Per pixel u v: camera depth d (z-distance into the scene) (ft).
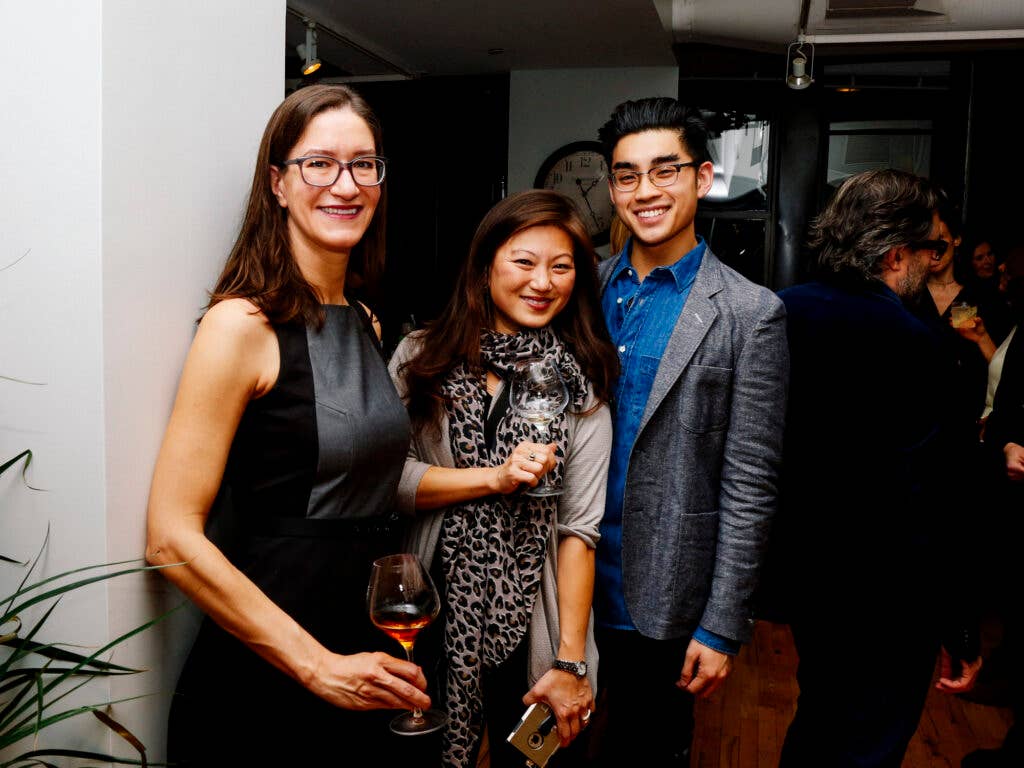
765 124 17.52
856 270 6.16
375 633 4.85
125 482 4.18
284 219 4.68
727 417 6.03
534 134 17.57
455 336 5.55
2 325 4.07
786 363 5.98
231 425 4.28
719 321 5.94
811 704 6.40
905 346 5.89
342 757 4.66
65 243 3.98
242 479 4.52
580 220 5.54
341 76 17.99
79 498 4.07
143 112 4.20
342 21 14.14
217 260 4.93
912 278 6.24
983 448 10.05
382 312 6.04
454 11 13.48
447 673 5.38
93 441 4.03
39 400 4.06
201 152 4.74
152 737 4.48
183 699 4.45
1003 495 9.90
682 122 5.95
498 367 5.55
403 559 4.47
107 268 3.99
